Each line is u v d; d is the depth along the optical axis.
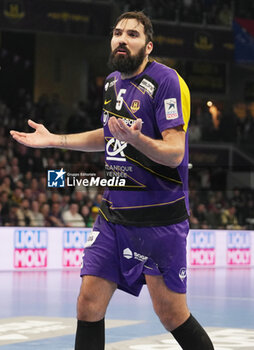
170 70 8.55
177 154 7.99
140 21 8.64
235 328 16.08
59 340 13.80
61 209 38.47
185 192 8.74
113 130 7.60
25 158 42.78
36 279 30.52
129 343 13.49
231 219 45.78
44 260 37.31
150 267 8.51
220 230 43.88
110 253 8.61
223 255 44.03
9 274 33.28
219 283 30.62
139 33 8.59
